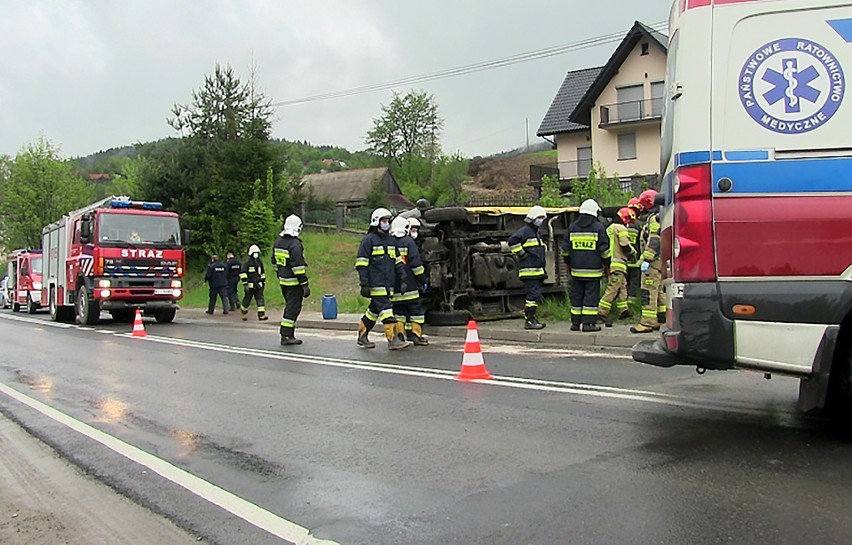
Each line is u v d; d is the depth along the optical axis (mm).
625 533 3836
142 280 19781
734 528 3834
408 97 83812
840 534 3717
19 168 48469
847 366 5262
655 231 11008
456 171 69312
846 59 5051
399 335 11781
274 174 33062
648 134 42438
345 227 35219
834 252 5020
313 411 7199
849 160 5016
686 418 6176
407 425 6406
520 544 3770
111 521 4562
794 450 5172
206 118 33562
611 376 8250
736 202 5168
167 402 8039
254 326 18625
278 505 4598
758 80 5164
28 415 7617
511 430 6031
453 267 13688
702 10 5289
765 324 5125
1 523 4629
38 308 29672
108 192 55906
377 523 4191
